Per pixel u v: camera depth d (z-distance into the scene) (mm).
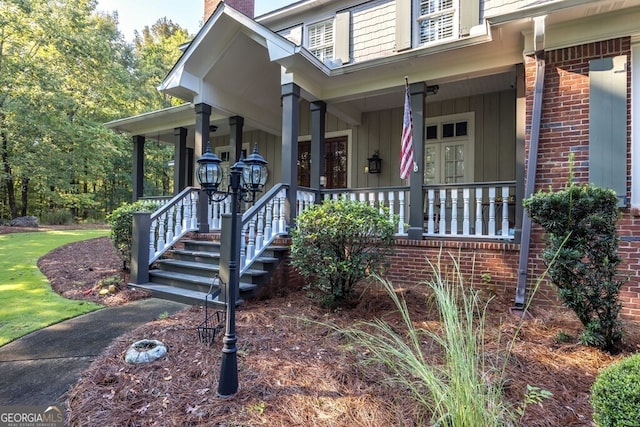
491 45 5172
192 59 7039
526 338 3574
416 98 5996
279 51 5875
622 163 4246
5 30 14281
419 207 5836
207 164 2855
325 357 3205
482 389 2145
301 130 9930
